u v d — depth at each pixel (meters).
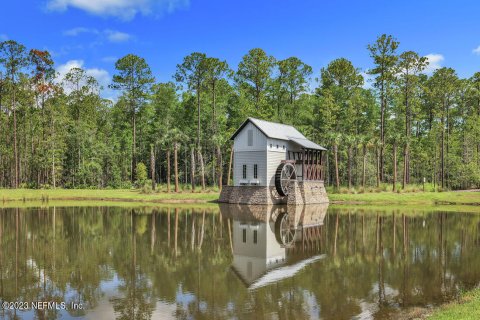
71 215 39.41
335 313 12.84
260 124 53.31
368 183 73.94
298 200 51.41
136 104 80.19
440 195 57.88
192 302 13.93
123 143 88.62
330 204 53.62
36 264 19.38
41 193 61.72
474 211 44.50
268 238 26.94
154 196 59.38
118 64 77.88
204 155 83.44
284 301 13.98
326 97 76.38
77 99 89.75
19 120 77.94
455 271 18.23
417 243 25.31
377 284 16.09
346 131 81.12
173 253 22.05
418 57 70.69
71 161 79.25
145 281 16.55
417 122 90.31
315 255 21.69
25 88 76.12
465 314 11.50
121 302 13.98
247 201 52.25
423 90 83.31
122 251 22.52
